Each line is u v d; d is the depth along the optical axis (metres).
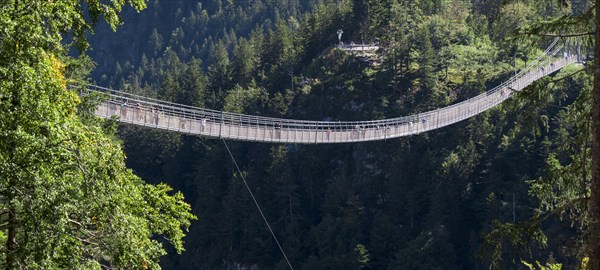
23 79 12.64
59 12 13.80
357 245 82.88
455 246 83.75
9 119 12.66
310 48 128.12
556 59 87.56
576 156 14.73
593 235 13.27
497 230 14.83
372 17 114.44
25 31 12.94
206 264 96.00
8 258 13.12
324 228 88.19
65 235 13.01
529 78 84.94
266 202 96.12
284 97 116.50
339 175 96.50
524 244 14.70
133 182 16.98
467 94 102.94
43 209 12.71
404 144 95.38
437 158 90.12
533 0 15.95
